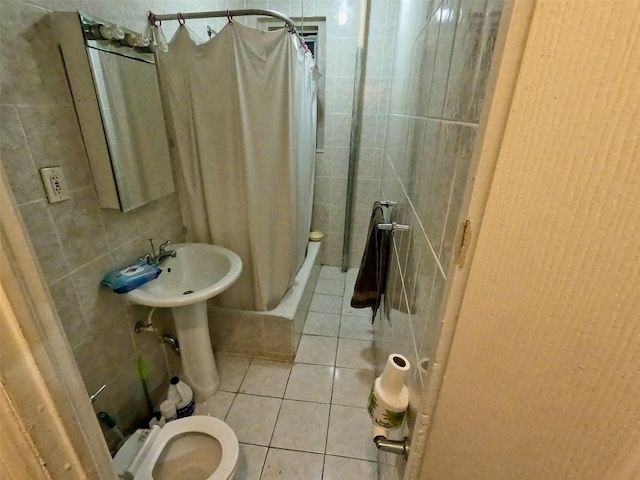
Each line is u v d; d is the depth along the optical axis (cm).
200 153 155
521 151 30
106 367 126
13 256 38
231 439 114
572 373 34
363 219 284
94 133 111
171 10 153
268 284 180
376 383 76
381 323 171
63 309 106
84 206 112
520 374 37
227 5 212
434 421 47
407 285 94
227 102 144
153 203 149
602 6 24
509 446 41
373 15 224
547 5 25
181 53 139
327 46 236
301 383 175
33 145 94
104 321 124
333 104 252
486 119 32
